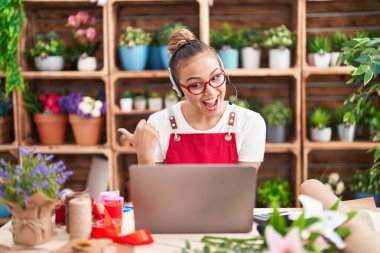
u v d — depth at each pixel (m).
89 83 3.64
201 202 1.40
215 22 3.58
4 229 1.58
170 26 3.26
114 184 3.31
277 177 3.64
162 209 1.40
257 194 3.42
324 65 3.22
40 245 1.39
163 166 1.37
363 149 3.50
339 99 3.60
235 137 2.00
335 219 1.16
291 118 3.37
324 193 1.54
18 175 1.36
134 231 1.48
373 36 2.98
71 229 1.42
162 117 2.05
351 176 3.62
